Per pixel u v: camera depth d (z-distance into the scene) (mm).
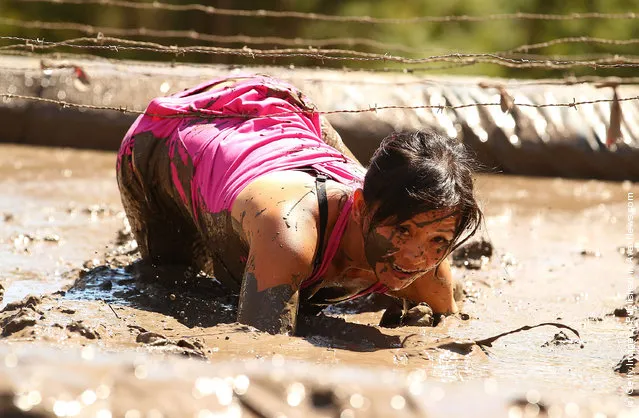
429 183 5531
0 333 5754
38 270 8047
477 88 14336
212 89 7242
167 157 6992
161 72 14234
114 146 14289
